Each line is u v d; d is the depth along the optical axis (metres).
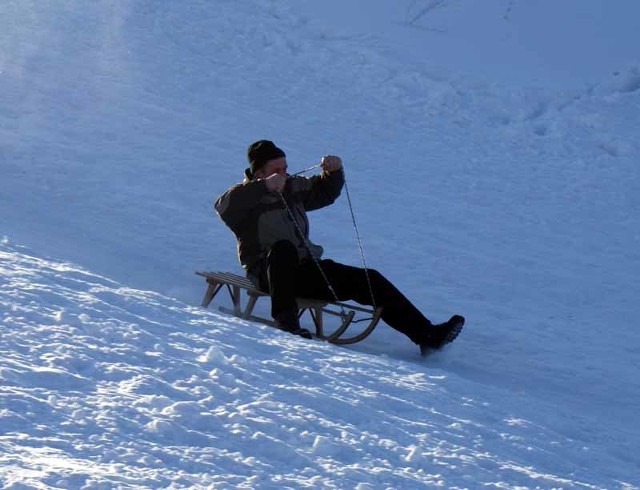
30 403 8.07
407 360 14.55
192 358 10.43
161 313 12.38
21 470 6.73
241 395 9.51
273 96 31.84
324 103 31.89
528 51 37.31
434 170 27.44
